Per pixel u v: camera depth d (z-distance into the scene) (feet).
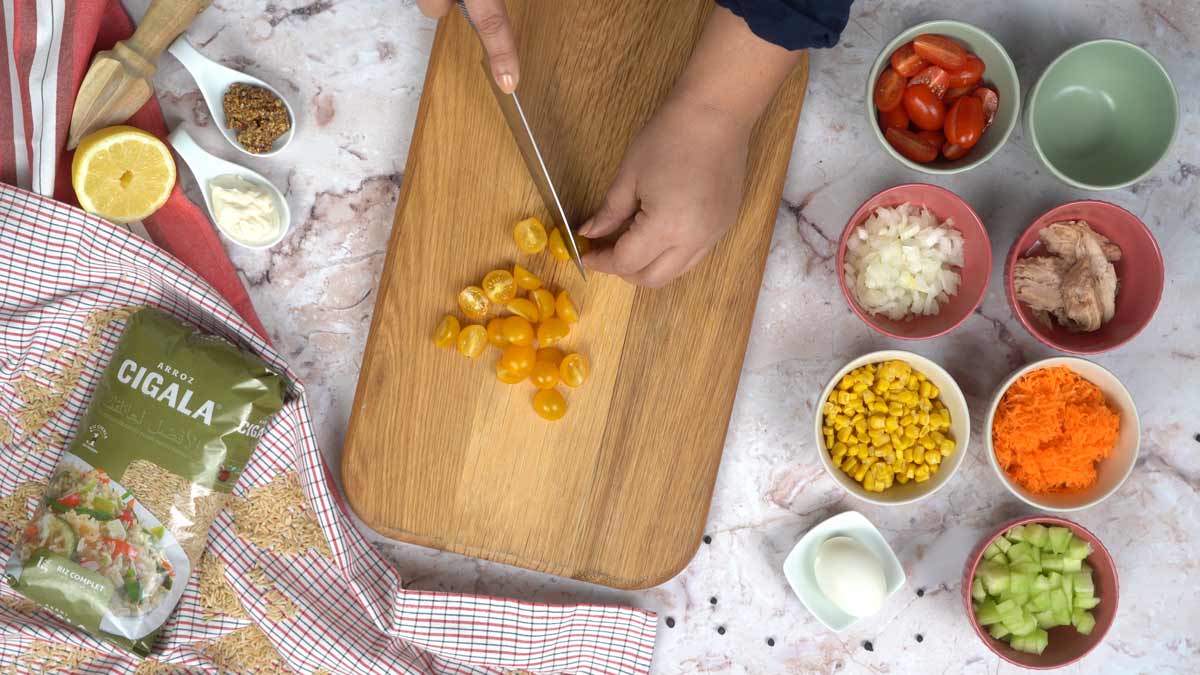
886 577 4.07
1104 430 3.92
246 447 3.98
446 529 4.05
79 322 4.09
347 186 4.14
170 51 4.00
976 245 3.96
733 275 4.01
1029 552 4.03
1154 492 4.19
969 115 3.89
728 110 3.65
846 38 4.12
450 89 3.93
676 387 4.03
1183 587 4.19
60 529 3.96
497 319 4.00
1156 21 4.13
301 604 4.12
